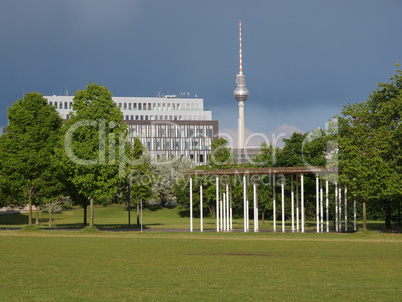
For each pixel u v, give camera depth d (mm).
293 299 21531
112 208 136875
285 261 33969
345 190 65812
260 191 87062
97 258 35875
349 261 33906
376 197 59312
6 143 73000
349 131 66312
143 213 131375
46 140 74375
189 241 50094
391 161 61312
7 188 75875
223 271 29469
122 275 28078
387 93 69188
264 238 53844
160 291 23422
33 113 74000
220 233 61156
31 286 24750
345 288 24141
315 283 25484
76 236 56781
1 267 31266
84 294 22719
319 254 38156
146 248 43062
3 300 21391
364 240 50562
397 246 44094
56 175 72312
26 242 48875
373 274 28359
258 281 26062
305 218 92438
